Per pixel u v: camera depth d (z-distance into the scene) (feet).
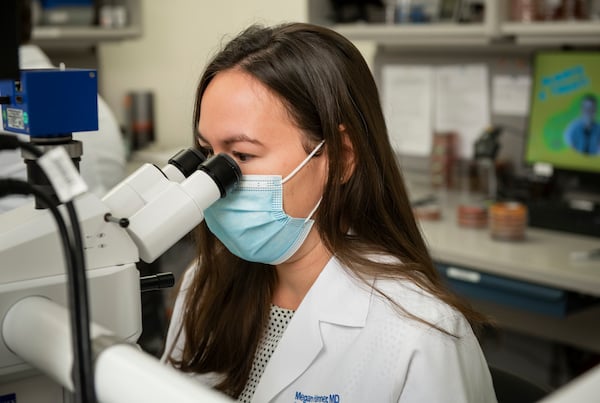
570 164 9.44
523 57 10.09
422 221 9.50
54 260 2.27
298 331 3.78
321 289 3.80
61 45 12.37
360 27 10.37
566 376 9.91
